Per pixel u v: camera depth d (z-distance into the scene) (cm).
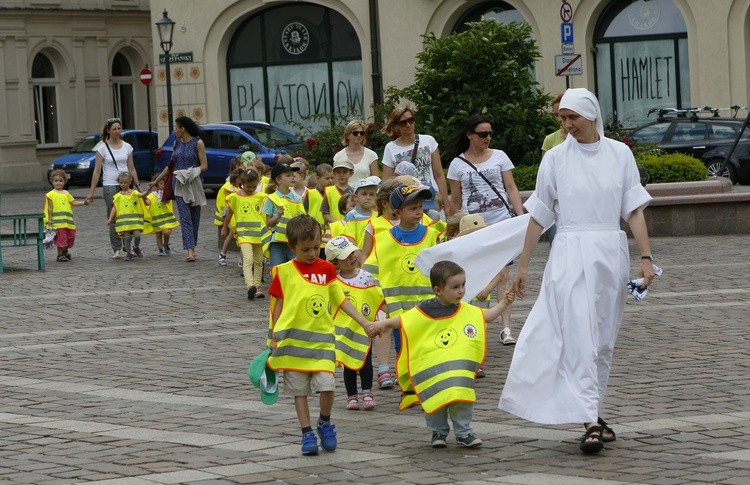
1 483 754
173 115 4003
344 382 1002
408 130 1270
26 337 1362
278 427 892
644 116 3422
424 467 764
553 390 785
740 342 1160
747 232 2102
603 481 709
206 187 3550
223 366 1152
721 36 3262
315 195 1520
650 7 3381
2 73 4703
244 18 3928
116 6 5066
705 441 794
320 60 3856
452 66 2245
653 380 1002
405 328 824
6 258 2241
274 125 3897
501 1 3538
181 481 740
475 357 812
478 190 1216
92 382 1091
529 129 2244
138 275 1911
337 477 745
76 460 806
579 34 3431
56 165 4312
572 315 785
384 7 3641
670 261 1777
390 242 1014
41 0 4797
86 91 5009
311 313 823
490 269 934
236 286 1753
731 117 3119
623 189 806
